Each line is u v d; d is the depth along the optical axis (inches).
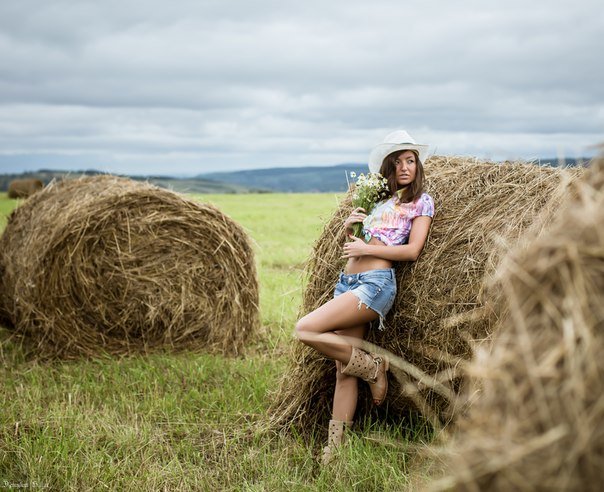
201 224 276.4
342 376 165.0
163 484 143.2
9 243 289.3
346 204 182.4
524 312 70.6
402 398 168.9
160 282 273.7
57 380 225.6
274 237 613.9
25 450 154.3
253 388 203.9
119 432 168.4
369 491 135.8
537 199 151.4
